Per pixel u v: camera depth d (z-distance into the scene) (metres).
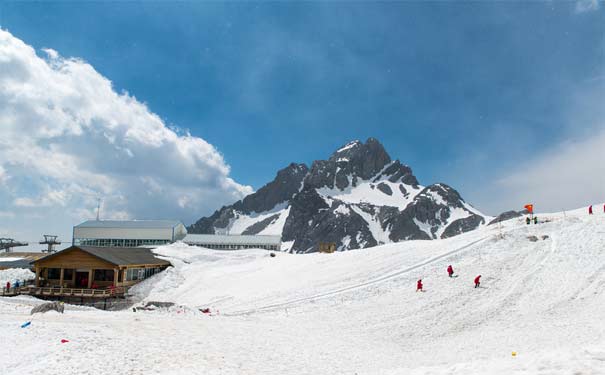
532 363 10.03
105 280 49.50
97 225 110.44
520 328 24.94
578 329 22.94
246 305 36.56
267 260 62.03
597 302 27.48
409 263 42.78
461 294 32.72
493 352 20.44
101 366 11.84
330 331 25.80
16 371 10.93
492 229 51.00
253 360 15.28
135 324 19.80
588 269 33.47
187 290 48.84
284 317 29.97
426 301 32.00
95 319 20.39
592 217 47.38
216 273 56.72
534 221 48.84
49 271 50.81
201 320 24.55
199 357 14.39
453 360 19.17
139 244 107.44
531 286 32.78
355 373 14.92
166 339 16.78
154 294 48.25
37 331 15.79
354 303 33.44
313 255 60.44
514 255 40.06
